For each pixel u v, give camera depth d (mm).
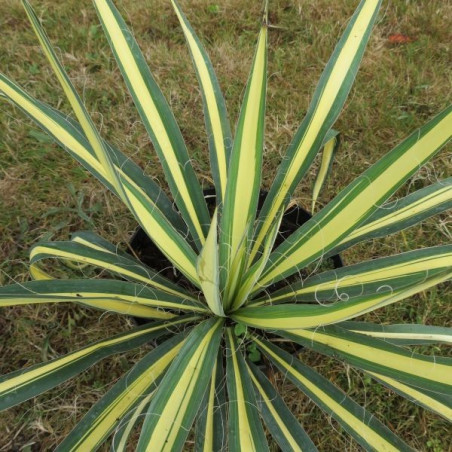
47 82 946
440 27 1009
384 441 516
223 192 604
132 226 831
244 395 518
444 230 829
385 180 511
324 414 728
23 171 875
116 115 920
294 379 556
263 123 503
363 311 401
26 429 716
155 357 556
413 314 787
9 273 800
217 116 598
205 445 518
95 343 547
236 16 1036
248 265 570
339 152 890
